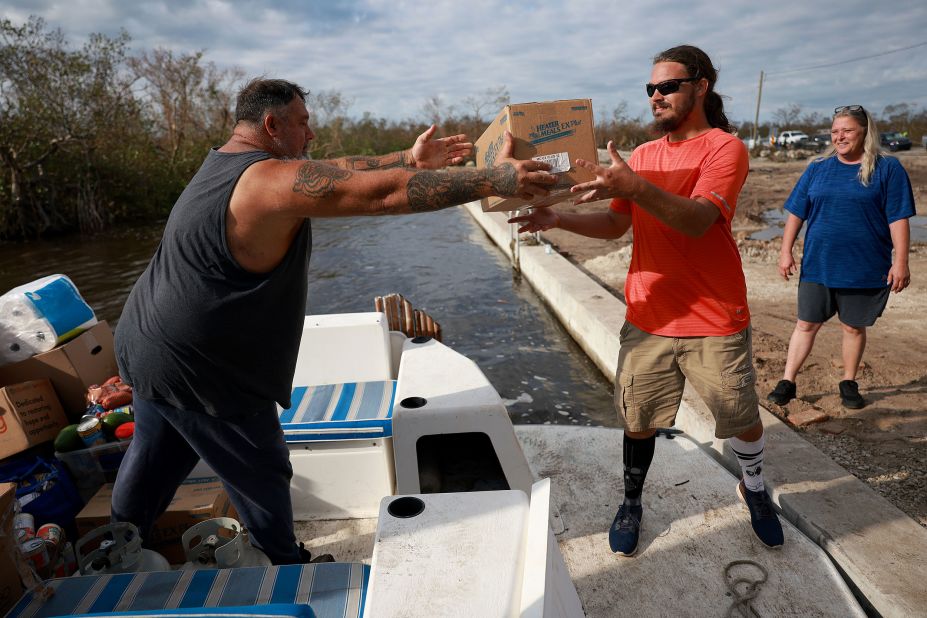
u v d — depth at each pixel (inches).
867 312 146.5
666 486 120.6
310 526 113.7
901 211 136.0
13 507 72.7
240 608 56.6
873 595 89.5
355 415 111.0
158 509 92.2
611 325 217.9
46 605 68.2
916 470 125.6
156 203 940.6
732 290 90.6
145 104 924.6
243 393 79.8
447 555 59.7
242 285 72.2
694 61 87.9
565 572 68.9
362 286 382.3
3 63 756.0
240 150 73.6
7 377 118.2
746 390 92.4
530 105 80.6
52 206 794.8
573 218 104.3
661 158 93.8
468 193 66.5
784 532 104.7
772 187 749.9
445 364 128.0
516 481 108.3
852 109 138.7
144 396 80.4
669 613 90.1
